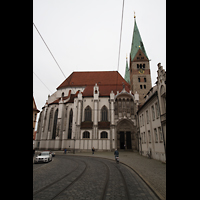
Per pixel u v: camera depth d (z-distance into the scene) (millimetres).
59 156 33688
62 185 9656
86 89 57812
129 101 49188
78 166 18188
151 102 25672
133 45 64000
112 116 47125
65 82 65312
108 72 66125
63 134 49656
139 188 8961
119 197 7465
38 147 56906
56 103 55625
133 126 46312
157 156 23141
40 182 10477
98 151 44250
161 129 21250
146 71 58938
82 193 8078
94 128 46344
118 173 13648
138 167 16391
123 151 43969
